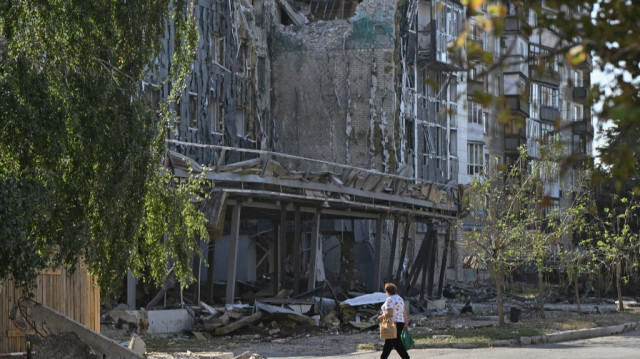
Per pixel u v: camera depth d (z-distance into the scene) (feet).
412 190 215.51
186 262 91.45
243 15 240.94
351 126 261.85
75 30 73.15
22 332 91.30
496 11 23.17
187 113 208.13
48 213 69.31
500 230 157.38
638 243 205.36
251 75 245.65
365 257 267.18
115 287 79.20
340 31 264.52
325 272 263.49
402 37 273.33
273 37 265.95
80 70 74.54
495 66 24.06
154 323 143.13
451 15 297.53
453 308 213.25
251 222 238.07
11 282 90.68
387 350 95.14
